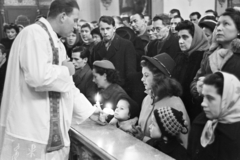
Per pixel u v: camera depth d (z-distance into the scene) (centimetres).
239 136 157
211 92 158
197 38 256
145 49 422
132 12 1028
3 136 212
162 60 224
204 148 168
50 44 202
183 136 198
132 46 367
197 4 995
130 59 358
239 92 158
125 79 335
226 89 155
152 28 430
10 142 203
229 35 214
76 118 245
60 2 207
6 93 209
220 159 161
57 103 211
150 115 226
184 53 266
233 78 159
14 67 201
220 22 218
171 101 212
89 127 246
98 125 251
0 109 212
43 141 205
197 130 175
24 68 191
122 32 450
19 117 201
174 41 360
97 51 382
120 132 232
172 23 474
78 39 546
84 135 226
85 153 231
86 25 501
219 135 162
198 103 234
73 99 238
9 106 204
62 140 216
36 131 203
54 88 197
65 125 218
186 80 253
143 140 222
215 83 158
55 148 211
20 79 201
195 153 173
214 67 217
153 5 1020
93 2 1008
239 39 213
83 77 339
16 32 582
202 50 256
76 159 258
